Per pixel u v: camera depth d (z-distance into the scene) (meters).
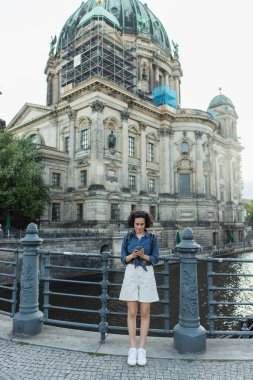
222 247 61.00
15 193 34.94
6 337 6.98
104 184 48.41
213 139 68.38
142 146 56.88
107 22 59.09
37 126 59.88
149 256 5.96
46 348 6.43
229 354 6.14
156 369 5.55
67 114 53.78
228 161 83.62
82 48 57.22
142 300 5.87
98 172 47.22
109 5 71.69
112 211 49.38
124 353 6.19
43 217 46.78
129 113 54.69
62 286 28.17
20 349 6.39
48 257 7.65
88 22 59.22
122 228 46.59
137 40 69.50
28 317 7.12
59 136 55.09
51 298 23.61
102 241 38.78
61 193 50.22
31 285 7.31
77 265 35.19
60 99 54.72
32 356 6.07
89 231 43.38
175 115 61.66
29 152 43.88
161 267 37.62
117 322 18.28
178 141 62.38
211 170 65.44
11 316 7.76
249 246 70.62
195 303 6.41
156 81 72.06
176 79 78.44
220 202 78.62
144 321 5.91
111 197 48.50
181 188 62.22
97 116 48.19
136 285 5.93
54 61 70.62
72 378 5.24
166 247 52.72
